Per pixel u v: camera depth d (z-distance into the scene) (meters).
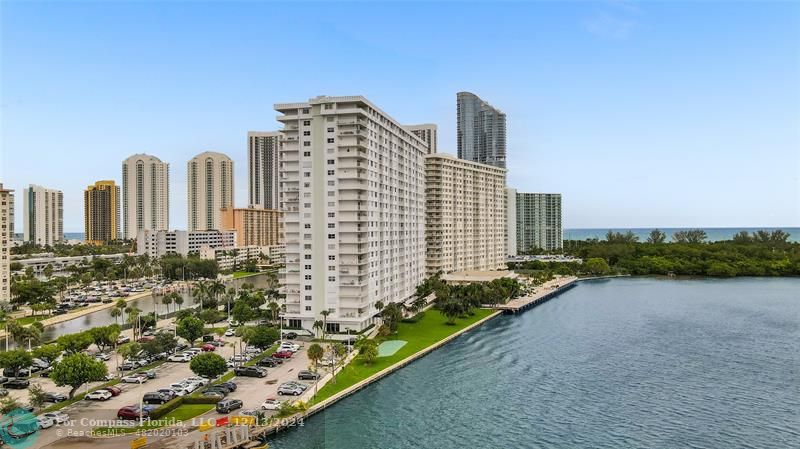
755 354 157.38
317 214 174.12
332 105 172.75
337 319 171.50
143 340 161.75
